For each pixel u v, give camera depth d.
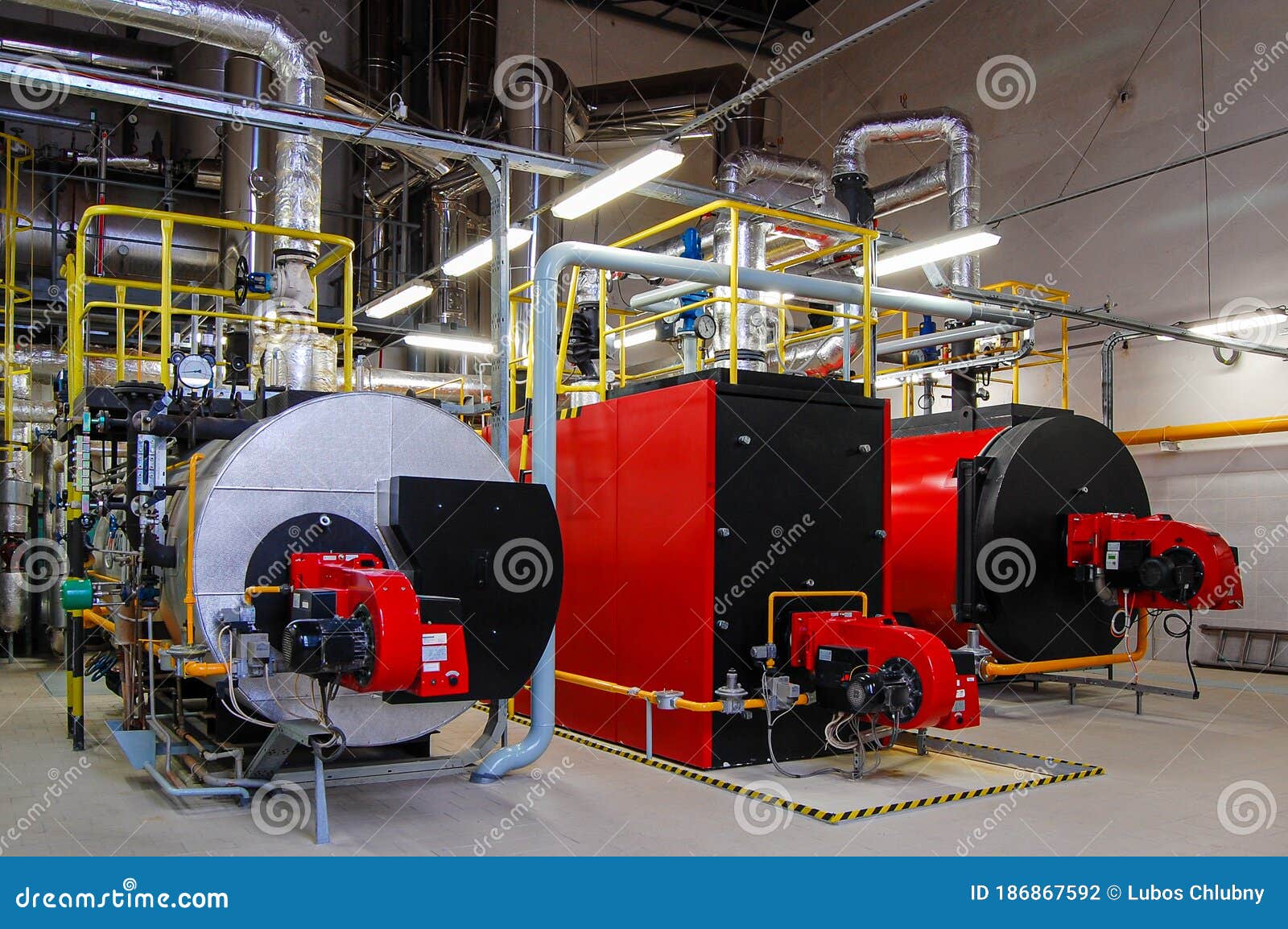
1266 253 11.92
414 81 15.57
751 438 6.45
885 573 6.97
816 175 11.38
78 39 12.45
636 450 6.95
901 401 16.48
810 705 6.57
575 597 7.59
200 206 13.77
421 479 4.98
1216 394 12.35
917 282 16.17
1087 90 14.06
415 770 5.96
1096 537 8.39
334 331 13.45
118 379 7.33
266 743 5.28
